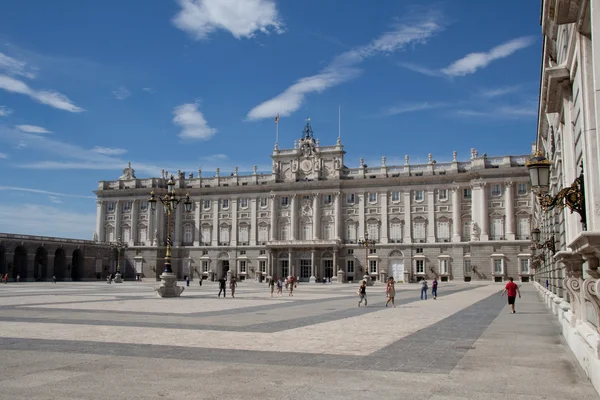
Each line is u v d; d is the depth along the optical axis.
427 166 112.06
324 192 117.62
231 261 123.56
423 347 18.42
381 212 114.06
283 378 13.24
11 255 99.56
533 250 63.97
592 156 13.08
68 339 19.70
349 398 11.35
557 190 29.27
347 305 40.72
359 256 114.25
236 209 124.88
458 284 99.94
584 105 13.80
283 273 117.62
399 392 11.89
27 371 13.89
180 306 37.59
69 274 113.50
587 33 13.60
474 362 15.55
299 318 29.20
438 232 110.38
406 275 109.56
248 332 22.36
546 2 17.14
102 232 131.12
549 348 18.30
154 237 127.56
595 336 13.14
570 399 11.31
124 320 26.98
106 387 12.20
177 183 129.50
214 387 12.27
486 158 106.94
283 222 121.00
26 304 37.66
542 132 38.53
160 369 14.26
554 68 18.48
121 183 131.25
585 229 13.77
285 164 122.69
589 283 11.71
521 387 12.39
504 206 104.94
